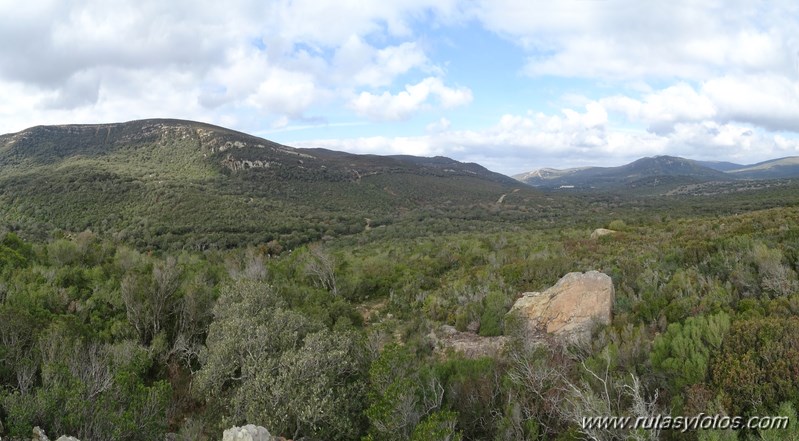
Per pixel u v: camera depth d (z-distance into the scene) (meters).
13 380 9.20
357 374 10.69
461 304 16.84
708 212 74.50
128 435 7.52
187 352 13.35
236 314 12.77
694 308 9.84
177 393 11.66
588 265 18.36
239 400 9.11
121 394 8.24
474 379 8.45
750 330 6.66
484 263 27.80
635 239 24.47
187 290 15.27
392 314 19.94
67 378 8.34
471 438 7.63
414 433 6.54
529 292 15.66
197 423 9.30
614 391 6.80
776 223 19.12
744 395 5.70
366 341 12.07
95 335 12.03
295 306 18.80
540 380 7.50
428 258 31.45
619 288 13.71
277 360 9.95
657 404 6.43
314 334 10.56
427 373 8.83
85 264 21.36
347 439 8.77
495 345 11.86
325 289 24.02
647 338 8.93
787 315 8.05
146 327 13.91
